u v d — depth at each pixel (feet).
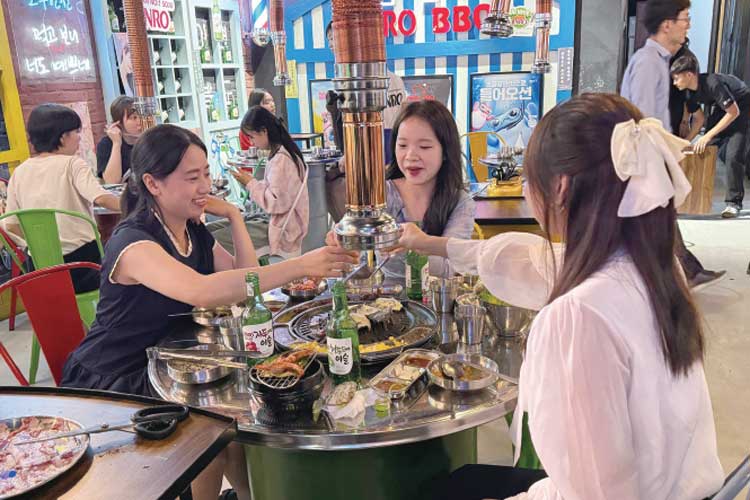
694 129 15.11
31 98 14.92
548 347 2.90
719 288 12.69
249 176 12.69
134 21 8.36
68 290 6.30
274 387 3.97
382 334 5.07
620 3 17.58
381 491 4.50
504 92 19.06
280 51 14.78
